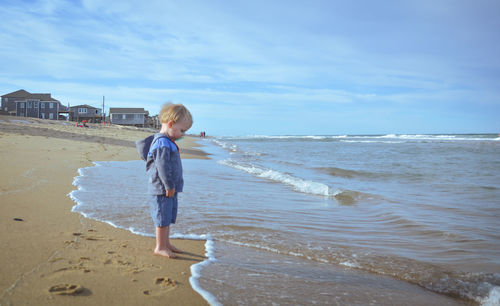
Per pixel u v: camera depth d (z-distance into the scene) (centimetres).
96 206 452
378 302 230
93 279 224
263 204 578
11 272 222
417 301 237
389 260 321
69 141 1700
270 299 219
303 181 811
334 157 1852
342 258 323
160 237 291
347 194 701
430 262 319
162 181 290
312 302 221
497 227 454
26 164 787
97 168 854
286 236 390
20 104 6328
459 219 502
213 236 371
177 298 209
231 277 252
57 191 527
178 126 301
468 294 252
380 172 1137
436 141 4466
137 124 7481
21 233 309
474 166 1347
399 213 533
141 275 239
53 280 216
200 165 1244
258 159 1667
